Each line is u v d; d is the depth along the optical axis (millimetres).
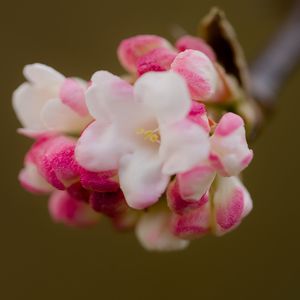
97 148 87
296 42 134
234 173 88
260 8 151
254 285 174
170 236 100
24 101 99
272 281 174
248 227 174
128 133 89
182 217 95
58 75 98
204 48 99
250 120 107
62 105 95
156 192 87
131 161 87
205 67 92
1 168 174
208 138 87
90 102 88
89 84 98
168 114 84
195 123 84
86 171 89
